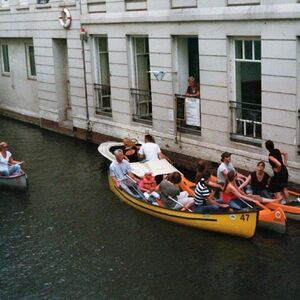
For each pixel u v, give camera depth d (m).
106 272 10.30
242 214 11.03
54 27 20.84
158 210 12.40
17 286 9.99
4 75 26.17
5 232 12.41
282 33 12.77
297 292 9.30
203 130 15.33
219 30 14.25
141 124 17.55
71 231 12.25
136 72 17.77
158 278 9.98
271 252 10.73
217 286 9.60
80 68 19.81
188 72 16.16
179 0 15.30
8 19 24.14
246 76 14.15
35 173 16.64
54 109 22.12
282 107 13.12
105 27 18.16
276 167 12.19
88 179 15.79
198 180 12.30
